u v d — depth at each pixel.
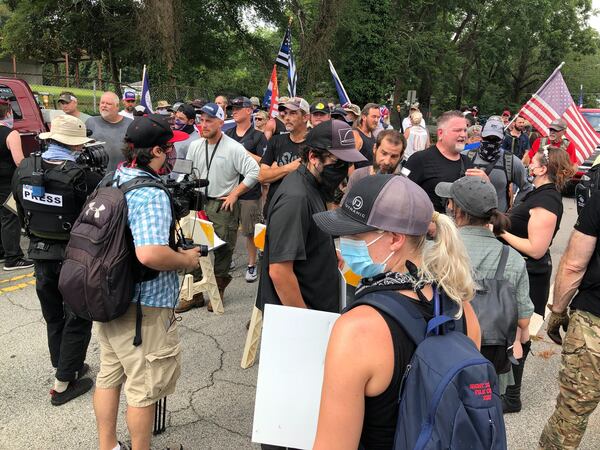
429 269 1.30
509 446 2.96
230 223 4.76
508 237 3.13
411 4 29.78
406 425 1.13
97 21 24.72
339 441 1.16
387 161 3.69
